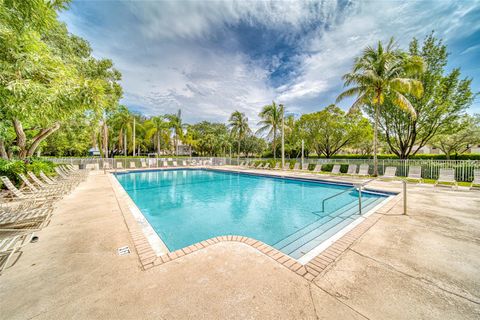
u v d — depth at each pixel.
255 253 2.87
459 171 9.66
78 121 12.61
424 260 2.67
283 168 17.66
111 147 33.91
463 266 2.51
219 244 3.14
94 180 10.66
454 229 3.75
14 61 4.39
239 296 1.99
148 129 30.39
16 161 7.67
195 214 6.56
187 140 35.03
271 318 1.72
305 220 5.80
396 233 3.58
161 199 8.66
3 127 9.03
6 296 1.98
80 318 1.71
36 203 4.93
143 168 19.00
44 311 1.79
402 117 15.28
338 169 13.80
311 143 23.36
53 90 4.71
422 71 11.88
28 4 3.83
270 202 7.99
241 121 26.69
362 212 5.59
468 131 14.29
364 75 11.91
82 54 14.43
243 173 16.00
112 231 3.73
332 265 2.56
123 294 2.02
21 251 2.93
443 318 1.70
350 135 21.17
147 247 3.09
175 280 2.25
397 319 1.70
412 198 6.23
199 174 17.12
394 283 2.18
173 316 1.74
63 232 3.68
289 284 2.18
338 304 1.88
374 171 12.18
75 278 2.29
